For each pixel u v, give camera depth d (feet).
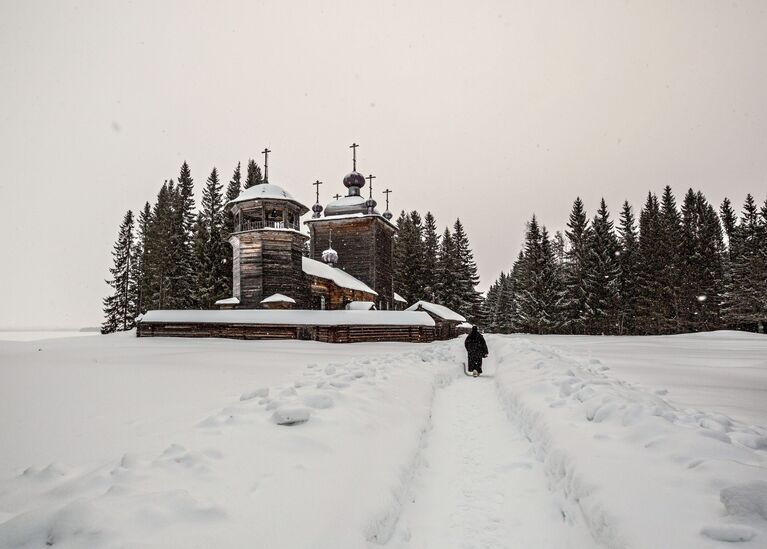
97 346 73.26
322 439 15.67
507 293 278.05
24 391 28.71
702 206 228.43
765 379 34.68
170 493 10.23
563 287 202.90
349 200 146.72
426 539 12.87
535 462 17.95
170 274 170.40
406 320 91.91
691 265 182.91
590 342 100.94
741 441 15.07
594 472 12.63
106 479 11.57
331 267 125.29
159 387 30.50
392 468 14.96
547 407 21.62
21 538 8.69
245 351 63.52
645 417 16.47
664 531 9.05
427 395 29.76
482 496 15.62
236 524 9.50
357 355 58.90
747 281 169.78
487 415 27.53
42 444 16.81
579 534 11.85
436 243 259.39
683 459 12.57
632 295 186.60
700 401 25.11
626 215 219.82
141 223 207.00
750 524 8.75
